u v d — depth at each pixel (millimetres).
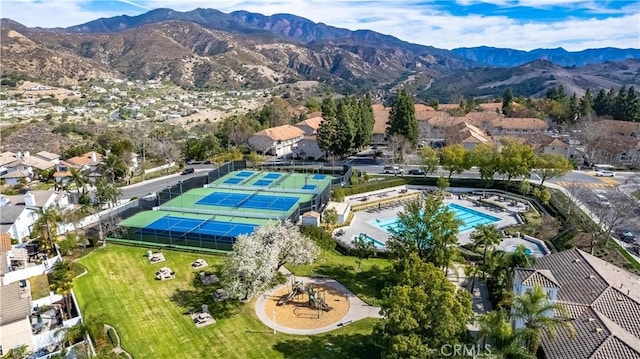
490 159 84375
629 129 124312
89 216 68250
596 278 39781
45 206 68250
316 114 164625
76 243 57844
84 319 42312
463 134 117250
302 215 67062
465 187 88812
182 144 133750
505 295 41250
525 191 82375
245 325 42062
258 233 47906
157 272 51969
